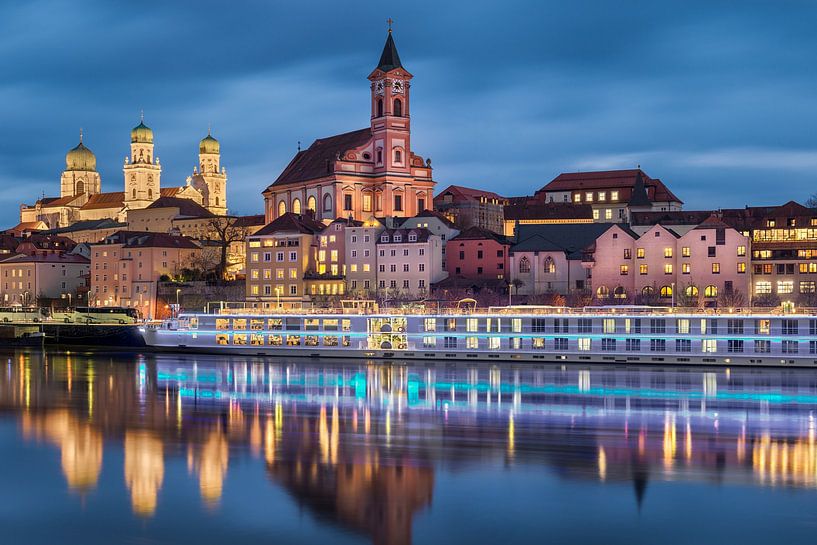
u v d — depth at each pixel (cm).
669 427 9175
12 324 19625
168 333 16438
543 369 13275
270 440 8662
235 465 7706
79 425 9456
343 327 15025
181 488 7069
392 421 9581
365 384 12106
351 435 8875
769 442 8506
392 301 18650
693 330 13362
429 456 7962
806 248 18350
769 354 13100
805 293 17762
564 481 7188
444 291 19275
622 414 9850
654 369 13100
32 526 6272
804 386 11550
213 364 14438
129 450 8275
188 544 5962
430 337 14550
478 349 14288
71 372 13875
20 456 8056
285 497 6844
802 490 6962
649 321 13550
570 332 13862
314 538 6034
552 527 6188
